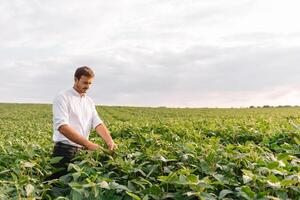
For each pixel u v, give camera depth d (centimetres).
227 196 557
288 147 782
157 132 1404
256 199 503
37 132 1556
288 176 543
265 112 4406
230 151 678
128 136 1384
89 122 810
